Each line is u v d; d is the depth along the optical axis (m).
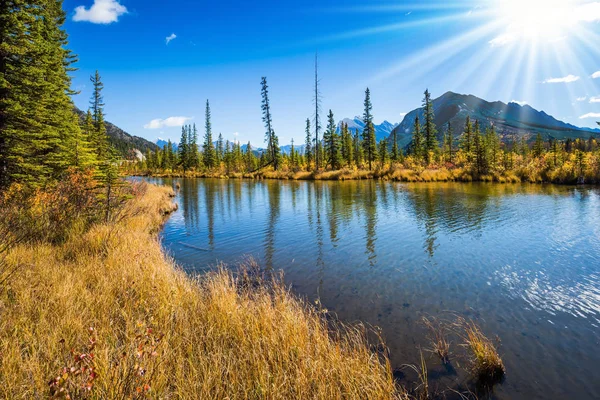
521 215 14.39
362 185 30.70
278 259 9.08
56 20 19.41
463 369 4.06
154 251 8.06
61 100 15.47
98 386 2.55
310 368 3.38
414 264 8.41
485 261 8.51
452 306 5.96
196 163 71.19
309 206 18.59
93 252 7.32
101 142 21.88
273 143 51.22
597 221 12.93
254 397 2.93
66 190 10.56
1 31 11.37
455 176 34.69
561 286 6.81
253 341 3.87
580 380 3.86
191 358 3.41
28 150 13.09
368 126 47.81
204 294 5.51
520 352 4.46
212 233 12.53
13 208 8.53
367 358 3.83
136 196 17.27
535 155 57.72
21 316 3.81
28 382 2.70
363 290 6.77
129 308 4.35
